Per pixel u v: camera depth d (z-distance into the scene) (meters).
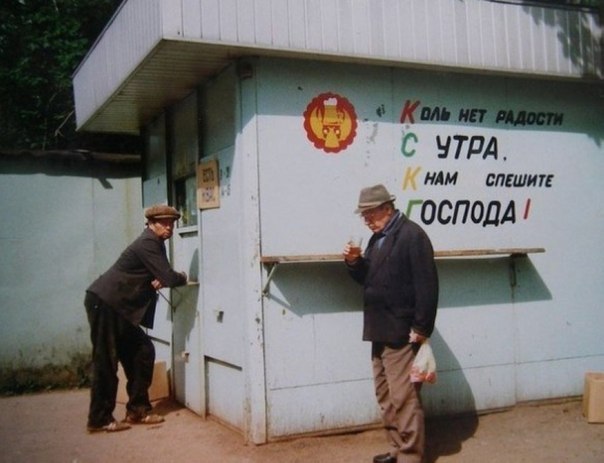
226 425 4.80
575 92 5.54
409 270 3.83
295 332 4.41
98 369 4.88
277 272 4.37
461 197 5.02
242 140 4.34
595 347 5.49
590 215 5.55
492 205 5.14
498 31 4.95
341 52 4.34
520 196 5.27
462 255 4.82
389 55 4.51
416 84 4.88
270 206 4.37
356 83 4.67
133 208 7.01
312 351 4.45
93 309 4.89
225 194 4.70
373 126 4.71
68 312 6.70
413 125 4.86
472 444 4.38
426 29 4.66
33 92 9.70
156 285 5.04
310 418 4.43
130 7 4.57
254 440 4.27
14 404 5.93
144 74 4.70
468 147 5.06
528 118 5.33
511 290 5.19
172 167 5.85
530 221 5.30
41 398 6.17
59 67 9.73
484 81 5.15
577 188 5.51
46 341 6.60
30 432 4.96
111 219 6.93
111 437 4.75
